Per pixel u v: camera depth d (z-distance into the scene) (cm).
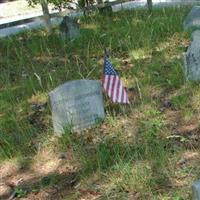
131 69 559
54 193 371
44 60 650
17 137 448
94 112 446
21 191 376
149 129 421
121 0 880
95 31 721
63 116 438
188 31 658
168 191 349
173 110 460
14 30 965
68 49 673
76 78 561
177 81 508
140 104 473
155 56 589
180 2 959
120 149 402
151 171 370
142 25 708
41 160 414
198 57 493
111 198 351
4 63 662
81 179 377
